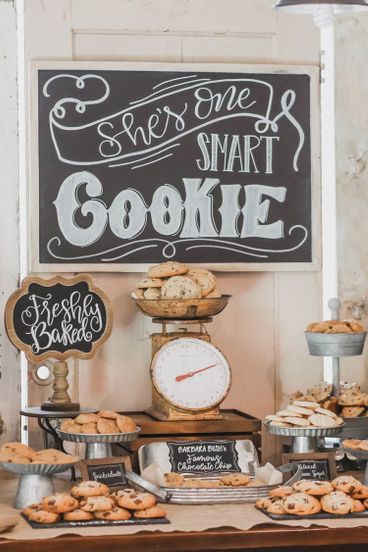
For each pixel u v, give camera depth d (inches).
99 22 151.8
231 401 154.8
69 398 141.4
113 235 151.6
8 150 150.5
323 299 160.4
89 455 130.8
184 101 153.3
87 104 150.9
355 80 159.0
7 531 111.5
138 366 152.1
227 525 114.1
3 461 122.4
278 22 155.7
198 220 153.4
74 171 150.8
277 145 155.3
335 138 158.7
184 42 154.0
